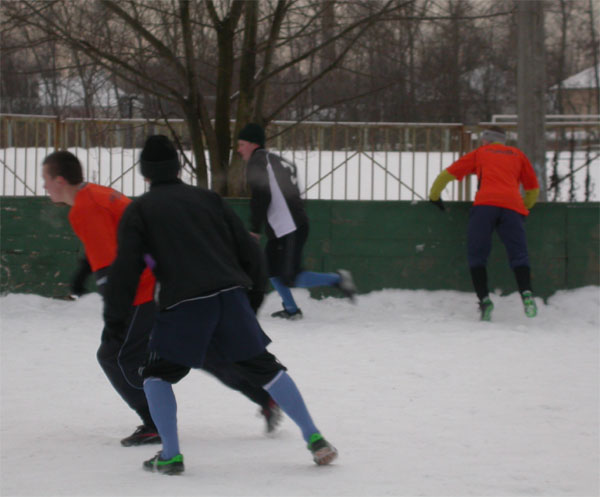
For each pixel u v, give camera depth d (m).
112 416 8.14
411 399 8.76
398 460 6.59
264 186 12.30
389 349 11.37
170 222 6.12
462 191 17.19
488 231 13.44
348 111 26.92
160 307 6.16
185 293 6.03
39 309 14.15
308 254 14.73
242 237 6.43
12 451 6.89
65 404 8.57
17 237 14.68
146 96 17.19
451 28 17.61
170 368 6.25
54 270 14.68
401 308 14.38
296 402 6.32
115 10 14.99
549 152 18.17
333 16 16.17
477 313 14.15
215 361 6.60
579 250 14.79
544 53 16.03
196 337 6.09
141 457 6.73
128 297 6.03
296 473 6.21
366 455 6.75
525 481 6.06
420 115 27.69
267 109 18.48
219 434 7.48
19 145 16.25
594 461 6.63
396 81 16.97
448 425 7.76
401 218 14.70
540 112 15.96
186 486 5.82
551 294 14.77
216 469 6.34
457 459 6.65
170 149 6.36
